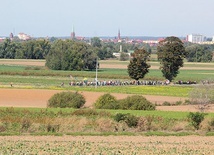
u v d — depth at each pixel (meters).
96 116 184.38
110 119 171.62
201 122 167.88
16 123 166.62
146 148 129.62
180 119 179.12
